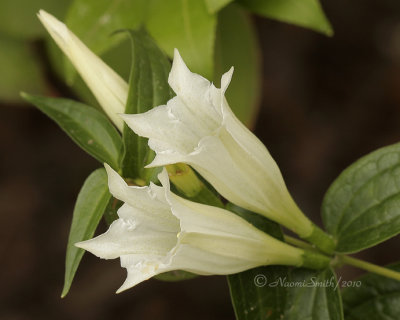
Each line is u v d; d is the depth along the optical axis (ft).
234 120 1.05
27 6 1.39
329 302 1.10
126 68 1.36
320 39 1.77
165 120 1.04
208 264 1.05
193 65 1.22
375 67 1.77
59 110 1.12
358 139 1.76
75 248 1.05
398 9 1.76
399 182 1.12
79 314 1.77
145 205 1.04
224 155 1.04
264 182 1.07
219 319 1.74
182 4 1.23
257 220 1.10
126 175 1.10
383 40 1.77
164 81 1.09
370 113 1.77
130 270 1.03
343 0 1.77
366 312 1.17
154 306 1.77
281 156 1.77
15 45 1.45
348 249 1.12
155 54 1.10
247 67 1.38
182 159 1.03
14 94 1.48
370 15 1.76
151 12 1.24
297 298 1.10
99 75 1.10
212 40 1.22
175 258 1.03
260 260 1.07
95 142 1.11
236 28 1.37
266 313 1.09
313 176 1.76
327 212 1.13
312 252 1.12
